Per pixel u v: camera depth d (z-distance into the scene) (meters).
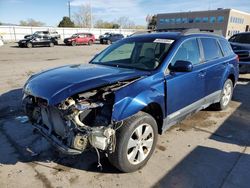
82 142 2.81
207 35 4.88
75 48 26.70
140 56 4.02
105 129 2.82
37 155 3.69
